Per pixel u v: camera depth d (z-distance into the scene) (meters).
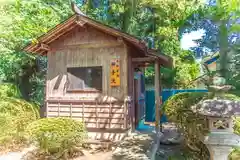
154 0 11.17
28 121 6.88
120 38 6.96
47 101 7.95
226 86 3.51
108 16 14.00
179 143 6.93
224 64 3.97
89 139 6.97
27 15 8.87
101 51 7.52
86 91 7.58
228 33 3.92
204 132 3.88
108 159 5.36
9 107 6.73
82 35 7.74
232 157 4.07
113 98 7.30
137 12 13.95
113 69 7.34
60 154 5.52
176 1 10.52
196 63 13.92
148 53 7.33
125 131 7.14
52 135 5.09
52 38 7.79
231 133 3.26
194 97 5.43
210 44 7.48
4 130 6.25
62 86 7.85
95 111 7.43
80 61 7.71
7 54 9.45
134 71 8.71
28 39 9.07
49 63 8.05
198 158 5.04
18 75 11.67
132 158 5.10
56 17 10.05
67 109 7.73
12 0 4.86
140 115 9.89
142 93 10.80
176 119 5.85
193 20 9.46
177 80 13.71
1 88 8.56
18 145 6.69
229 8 3.68
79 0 14.02
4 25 7.36
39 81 12.77
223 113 3.16
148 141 6.53
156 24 13.57
